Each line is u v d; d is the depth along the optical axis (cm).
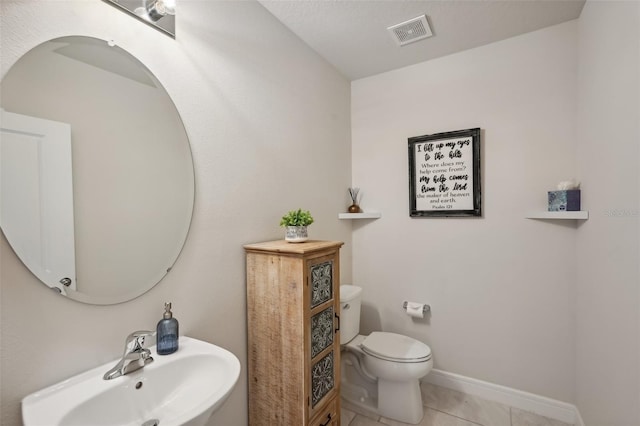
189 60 134
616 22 125
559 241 197
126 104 111
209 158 143
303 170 211
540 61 202
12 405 84
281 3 174
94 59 103
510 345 212
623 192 119
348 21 191
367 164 270
